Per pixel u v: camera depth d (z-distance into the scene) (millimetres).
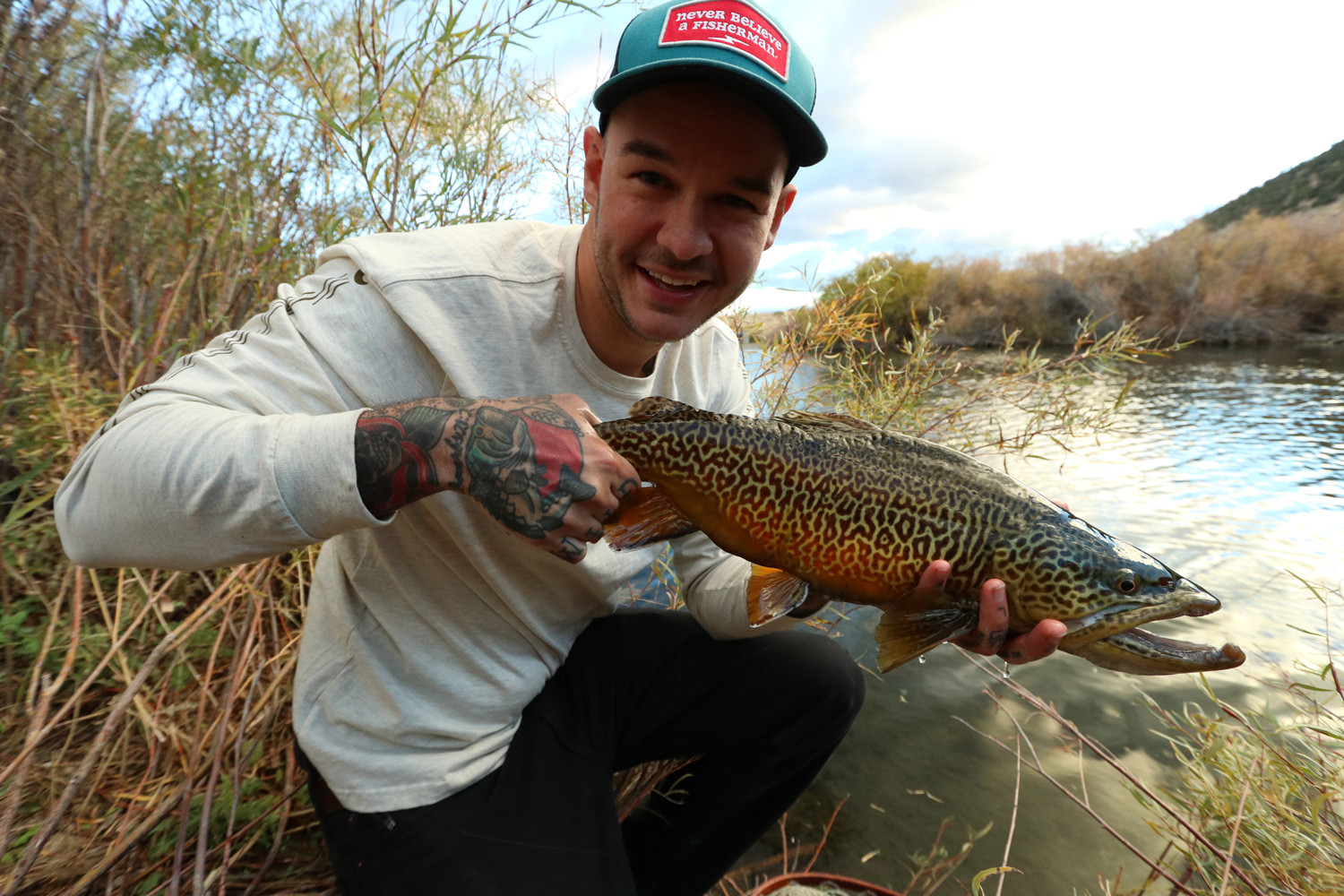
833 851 897
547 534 465
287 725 825
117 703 657
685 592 765
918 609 580
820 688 713
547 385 596
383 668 572
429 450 447
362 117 1008
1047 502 576
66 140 1113
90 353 1120
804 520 570
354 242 550
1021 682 1241
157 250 1179
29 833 661
